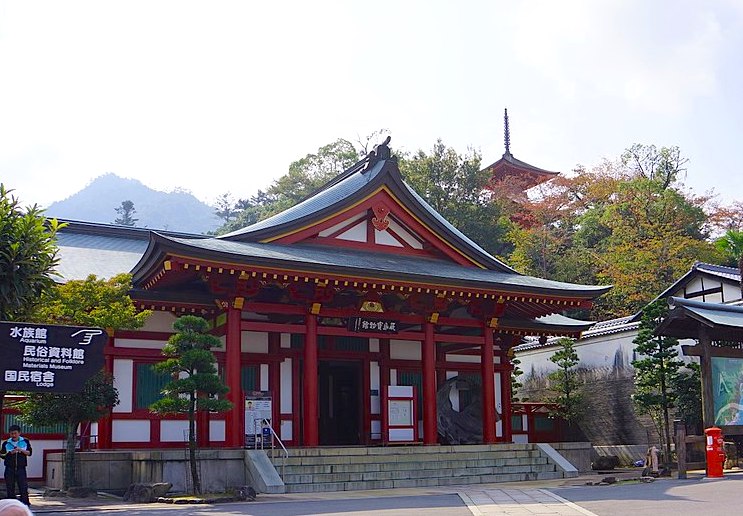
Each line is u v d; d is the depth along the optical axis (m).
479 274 30.58
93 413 22.62
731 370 27.44
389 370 33.12
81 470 23.72
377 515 15.55
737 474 25.81
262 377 30.31
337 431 32.12
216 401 21.53
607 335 40.25
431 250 31.64
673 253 57.84
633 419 38.19
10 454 17.75
